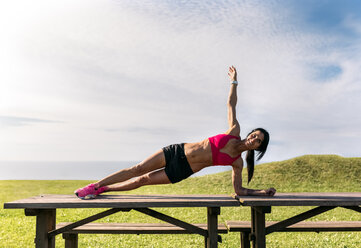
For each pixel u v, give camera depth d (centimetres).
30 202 438
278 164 2100
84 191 479
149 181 518
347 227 584
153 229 577
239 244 825
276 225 493
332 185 1794
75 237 598
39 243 452
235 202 451
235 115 554
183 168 512
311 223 621
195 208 1342
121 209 466
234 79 572
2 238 842
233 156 519
